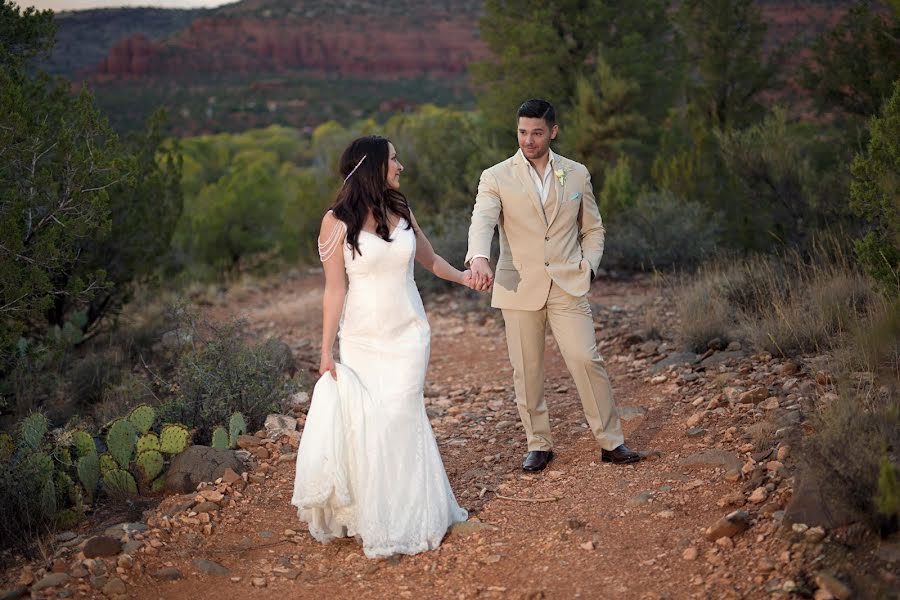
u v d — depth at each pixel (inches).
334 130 2500.0
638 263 446.9
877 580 121.3
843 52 414.3
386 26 7829.7
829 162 411.8
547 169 184.9
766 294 288.8
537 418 196.2
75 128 272.2
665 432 205.9
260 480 197.8
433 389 289.4
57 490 185.2
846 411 155.2
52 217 251.1
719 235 422.9
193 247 625.0
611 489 176.9
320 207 664.4
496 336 359.6
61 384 287.3
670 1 594.2
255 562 159.5
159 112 395.5
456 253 468.8
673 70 579.5
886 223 207.9
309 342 384.8
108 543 159.8
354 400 160.4
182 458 199.3
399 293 164.7
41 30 293.1
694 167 483.2
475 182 561.9
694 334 274.1
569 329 185.8
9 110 234.5
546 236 183.9
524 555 153.4
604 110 555.2
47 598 143.3
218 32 7691.9
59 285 316.5
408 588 146.0
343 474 157.9
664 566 141.7
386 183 165.3
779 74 568.4
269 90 6461.6
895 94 205.9
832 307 246.5
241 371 246.1
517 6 597.6
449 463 210.5
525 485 187.6
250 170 694.5
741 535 144.9
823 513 140.1
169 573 152.7
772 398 203.2
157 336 351.9
